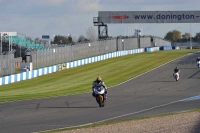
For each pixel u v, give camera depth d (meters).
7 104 51.56
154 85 79.19
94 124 33.78
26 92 70.94
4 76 87.69
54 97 60.12
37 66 103.94
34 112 43.62
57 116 40.38
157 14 189.75
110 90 71.38
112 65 123.31
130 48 171.75
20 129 32.84
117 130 30.44
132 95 61.97
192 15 189.00
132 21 190.38
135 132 29.48
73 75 103.12
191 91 68.00
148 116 38.78
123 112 42.88
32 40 148.75
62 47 117.12
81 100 55.38
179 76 95.31
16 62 119.81
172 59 137.00
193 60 132.25
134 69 112.69
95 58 133.62
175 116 37.84
